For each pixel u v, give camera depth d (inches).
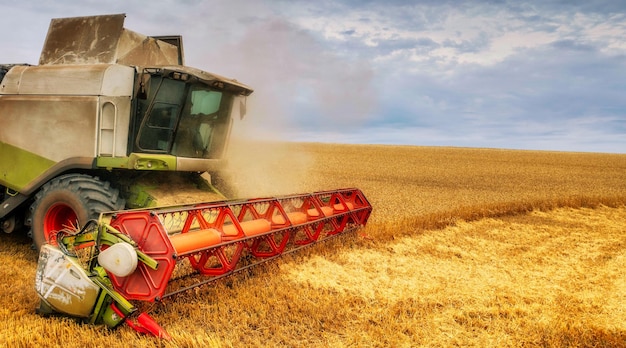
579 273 311.9
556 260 347.3
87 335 181.5
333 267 288.7
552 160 2079.2
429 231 433.4
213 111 327.9
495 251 370.6
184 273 241.6
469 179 1143.6
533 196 770.8
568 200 685.9
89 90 284.0
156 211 199.0
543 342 196.1
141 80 280.5
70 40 331.3
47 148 298.4
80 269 188.4
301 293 237.8
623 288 279.4
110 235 185.3
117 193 276.8
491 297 251.4
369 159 1740.9
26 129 305.9
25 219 323.6
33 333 178.2
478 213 542.9
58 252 194.5
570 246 400.2
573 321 219.3
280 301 223.3
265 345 183.0
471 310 228.5
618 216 593.6
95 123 280.5
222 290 229.1
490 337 199.0
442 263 322.3
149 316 187.0
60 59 331.3
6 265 273.0
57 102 293.9
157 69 286.0
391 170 1320.1
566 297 257.9
